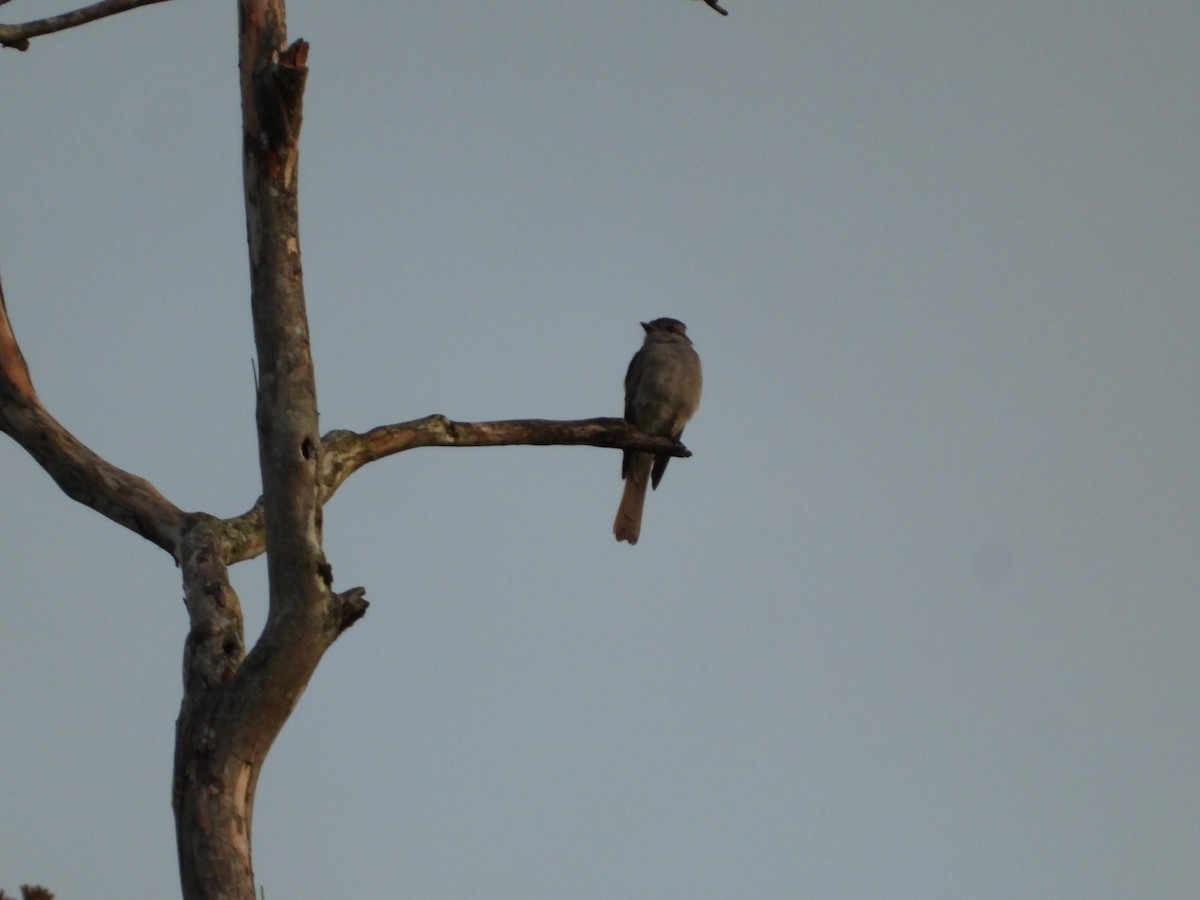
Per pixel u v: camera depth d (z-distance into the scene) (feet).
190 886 31.78
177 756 33.27
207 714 33.40
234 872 31.91
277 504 34.30
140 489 40.75
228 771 32.91
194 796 32.53
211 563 38.09
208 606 36.63
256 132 36.19
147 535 40.40
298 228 36.81
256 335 35.81
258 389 35.47
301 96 35.88
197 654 35.47
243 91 36.94
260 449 35.01
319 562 34.06
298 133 36.35
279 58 35.81
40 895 23.97
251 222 36.45
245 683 33.42
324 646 34.04
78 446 41.22
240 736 33.19
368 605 34.99
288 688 33.60
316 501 34.60
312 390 35.60
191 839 32.12
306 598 33.78
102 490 40.60
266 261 36.22
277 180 36.35
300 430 34.81
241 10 37.17
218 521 40.27
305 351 35.78
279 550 34.01
